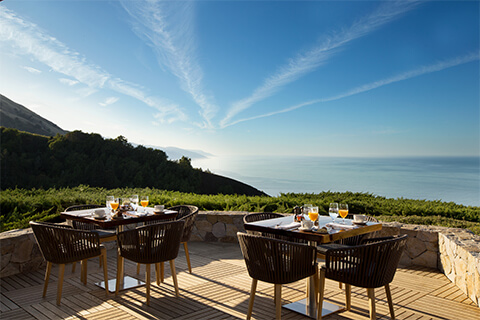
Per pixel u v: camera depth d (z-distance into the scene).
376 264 2.80
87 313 3.25
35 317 3.18
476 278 3.47
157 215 4.05
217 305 3.44
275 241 2.79
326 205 7.04
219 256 5.31
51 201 6.80
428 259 4.77
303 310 3.29
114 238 4.09
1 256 4.27
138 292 3.77
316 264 3.03
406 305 3.45
